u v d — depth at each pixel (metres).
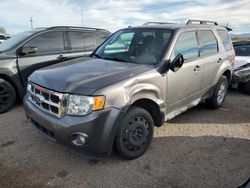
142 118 3.21
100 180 2.82
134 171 2.99
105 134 2.74
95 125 2.67
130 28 4.34
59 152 3.39
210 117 4.79
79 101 2.66
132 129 3.09
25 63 5.06
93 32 6.43
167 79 3.46
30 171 2.96
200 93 4.44
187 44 3.96
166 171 3.00
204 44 4.43
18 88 5.04
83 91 2.67
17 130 4.05
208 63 4.44
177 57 3.37
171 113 3.77
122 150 3.06
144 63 3.50
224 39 5.21
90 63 3.57
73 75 2.99
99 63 3.54
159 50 3.60
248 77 6.35
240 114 5.00
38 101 3.08
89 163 3.14
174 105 3.77
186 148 3.56
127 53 3.83
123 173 2.95
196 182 2.80
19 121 4.43
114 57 3.84
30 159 3.21
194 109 5.23
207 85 4.61
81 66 3.40
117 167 3.07
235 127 4.35
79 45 6.02
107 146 2.80
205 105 5.26
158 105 3.38
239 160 3.26
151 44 3.74
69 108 2.70
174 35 3.71
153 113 3.49
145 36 3.90
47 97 2.92
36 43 5.28
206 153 3.43
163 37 3.76
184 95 3.94
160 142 3.73
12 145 3.56
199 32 4.33
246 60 6.53
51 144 3.59
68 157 3.27
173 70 3.42
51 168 3.03
